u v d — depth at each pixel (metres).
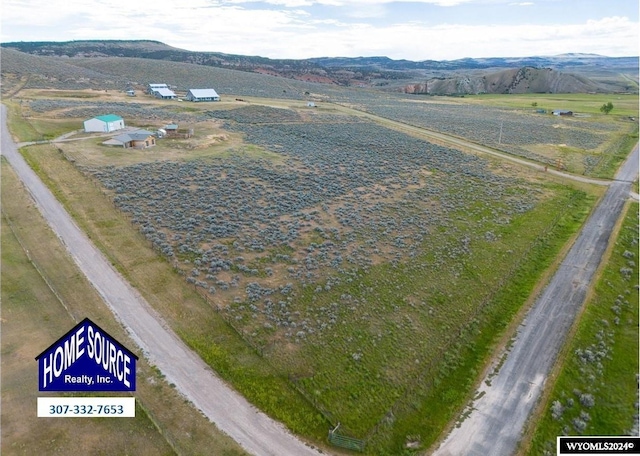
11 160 55.91
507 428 23.44
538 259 42.81
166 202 46.88
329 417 23.03
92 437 20.47
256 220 44.84
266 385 24.58
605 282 38.62
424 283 36.41
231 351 26.75
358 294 33.75
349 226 45.59
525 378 27.09
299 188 55.50
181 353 26.27
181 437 21.00
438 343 29.66
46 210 42.62
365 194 55.72
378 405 24.19
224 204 47.72
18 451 19.38
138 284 32.34
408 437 22.70
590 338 31.06
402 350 28.52
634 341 31.06
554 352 29.47
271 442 21.38
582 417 24.33
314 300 32.41
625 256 43.97
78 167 54.50
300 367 26.05
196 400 23.22
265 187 54.66
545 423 23.81
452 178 65.62
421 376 26.52
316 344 28.00
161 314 29.39
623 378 27.39
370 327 30.25
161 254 36.47
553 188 64.75
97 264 34.41
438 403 25.11
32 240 37.16
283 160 67.56
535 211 54.94
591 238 47.97
